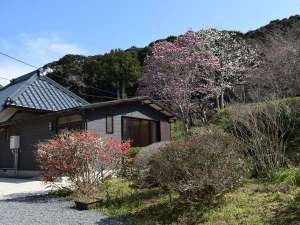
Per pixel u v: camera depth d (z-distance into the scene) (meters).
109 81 32.59
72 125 13.27
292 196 5.47
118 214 6.28
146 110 15.68
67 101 17.94
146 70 24.50
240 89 18.23
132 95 32.50
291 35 20.22
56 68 34.00
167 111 16.33
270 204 5.32
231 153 5.72
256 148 7.29
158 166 5.93
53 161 8.48
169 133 16.88
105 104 13.25
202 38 24.00
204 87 22.61
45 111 16.44
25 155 14.92
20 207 7.31
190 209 5.71
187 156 5.52
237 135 7.86
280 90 14.77
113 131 13.84
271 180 6.65
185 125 20.44
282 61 17.39
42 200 8.23
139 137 15.23
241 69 23.27
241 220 4.88
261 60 23.31
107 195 7.48
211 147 5.56
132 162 8.80
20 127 15.50
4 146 16.47
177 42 23.92
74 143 8.41
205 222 5.10
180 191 5.55
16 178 13.96
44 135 14.06
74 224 5.69
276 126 7.69
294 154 7.62
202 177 5.35
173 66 22.31
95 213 6.50
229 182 5.53
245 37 27.73
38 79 18.73
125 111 14.57
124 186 8.38
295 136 8.26
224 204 5.62
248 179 6.86
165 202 6.47
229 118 9.16
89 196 7.87
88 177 8.40
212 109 23.31
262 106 8.27
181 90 21.73
